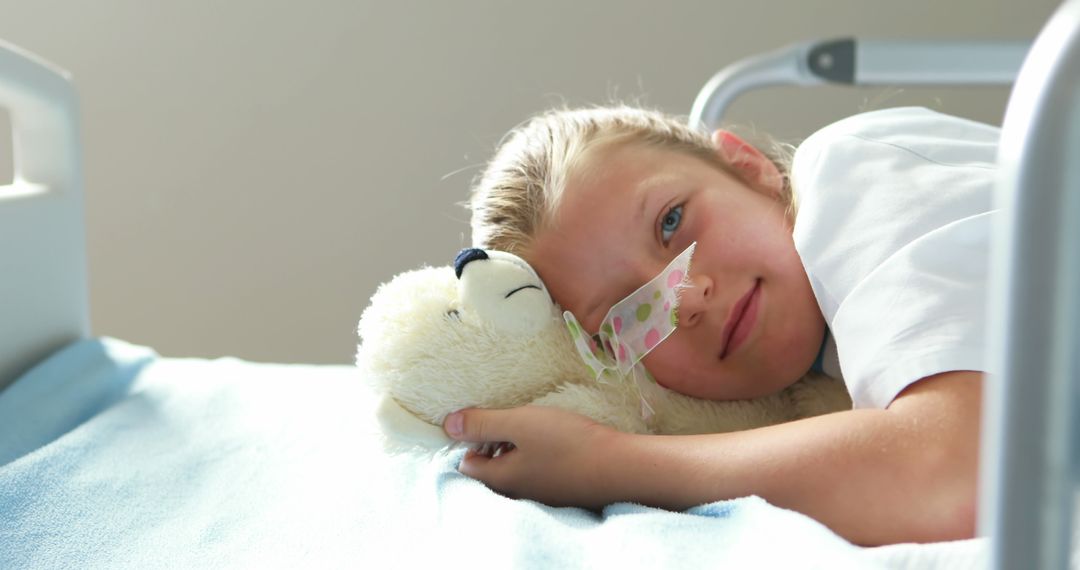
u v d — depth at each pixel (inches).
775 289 31.3
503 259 30.2
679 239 31.8
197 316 78.0
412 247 76.5
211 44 74.4
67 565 25.6
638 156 33.4
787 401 33.3
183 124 75.4
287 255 77.1
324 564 25.1
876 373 24.6
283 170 76.0
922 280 25.2
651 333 30.4
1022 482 13.6
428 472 31.1
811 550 18.8
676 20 72.8
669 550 20.6
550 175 33.5
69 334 43.8
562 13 73.2
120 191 76.4
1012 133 13.6
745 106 73.8
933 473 22.0
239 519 28.5
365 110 75.0
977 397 22.7
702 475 24.5
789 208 33.4
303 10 74.0
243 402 39.6
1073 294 13.3
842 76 48.8
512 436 27.8
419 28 74.0
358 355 30.1
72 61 74.7
